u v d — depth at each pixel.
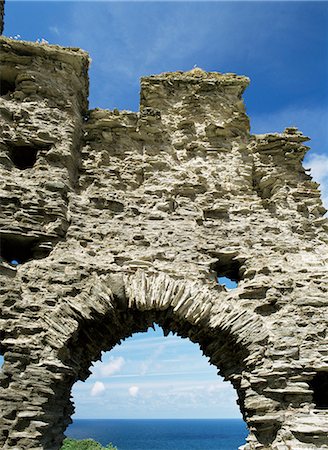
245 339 10.22
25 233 10.37
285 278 11.13
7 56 12.41
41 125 11.84
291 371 9.82
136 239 11.34
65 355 9.41
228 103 14.32
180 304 10.38
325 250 12.21
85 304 9.90
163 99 14.06
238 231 12.07
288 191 13.18
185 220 11.94
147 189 12.32
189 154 13.32
